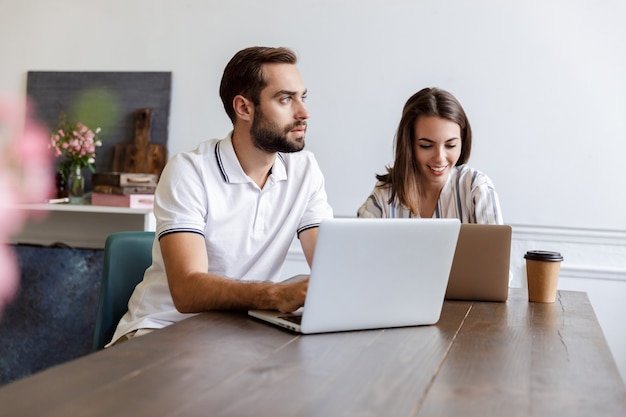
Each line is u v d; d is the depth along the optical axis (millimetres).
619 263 3293
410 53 3441
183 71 3684
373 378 1068
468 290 1974
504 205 3365
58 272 3811
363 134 3500
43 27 3838
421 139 2410
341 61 3510
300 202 2061
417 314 1528
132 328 1863
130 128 3717
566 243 3328
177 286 1703
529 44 3328
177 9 3684
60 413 838
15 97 3869
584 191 3299
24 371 3830
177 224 1825
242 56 1931
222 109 3646
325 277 1372
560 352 1306
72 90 3793
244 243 1987
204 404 899
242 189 1974
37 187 3822
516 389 1034
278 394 959
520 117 3344
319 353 1224
